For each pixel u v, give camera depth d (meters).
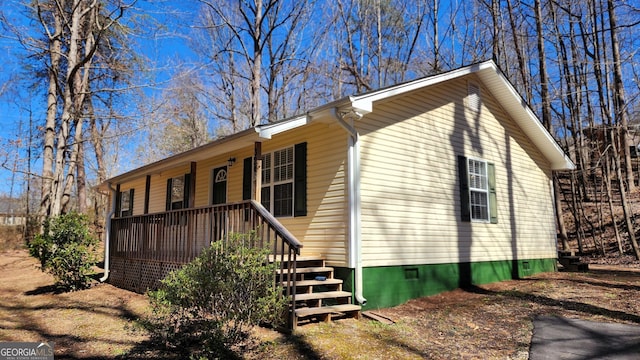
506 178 10.58
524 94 18.28
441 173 8.71
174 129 24.92
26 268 14.19
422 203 8.14
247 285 4.72
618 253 14.05
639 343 5.01
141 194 14.75
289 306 5.52
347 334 5.47
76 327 6.10
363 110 6.85
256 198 7.01
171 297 4.66
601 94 15.09
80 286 9.63
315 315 6.09
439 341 5.32
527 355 4.78
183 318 4.86
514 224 10.56
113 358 4.69
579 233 15.32
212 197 10.62
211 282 4.57
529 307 7.05
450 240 8.65
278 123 6.80
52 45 16.22
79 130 18.62
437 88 8.98
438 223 8.42
